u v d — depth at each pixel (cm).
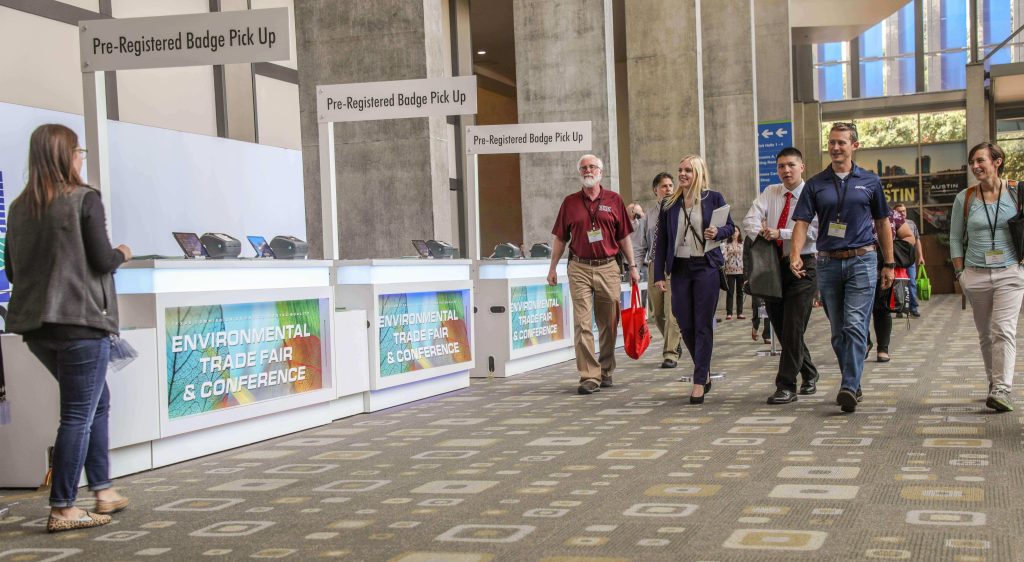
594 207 785
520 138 958
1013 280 583
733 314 1819
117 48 553
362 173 1208
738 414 623
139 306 512
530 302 975
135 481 480
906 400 652
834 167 609
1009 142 2305
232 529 371
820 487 402
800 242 616
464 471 470
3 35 959
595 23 1550
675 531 340
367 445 565
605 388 804
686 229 687
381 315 717
